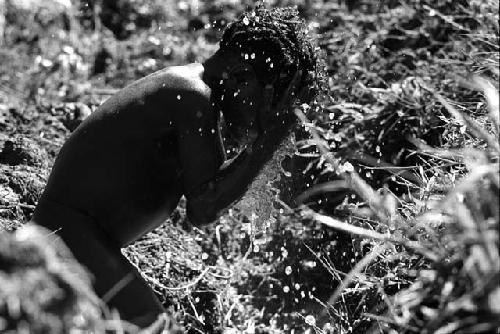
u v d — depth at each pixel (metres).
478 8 4.23
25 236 2.29
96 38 5.58
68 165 2.97
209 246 3.87
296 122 2.96
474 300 2.32
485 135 2.69
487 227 2.39
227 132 3.35
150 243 3.78
